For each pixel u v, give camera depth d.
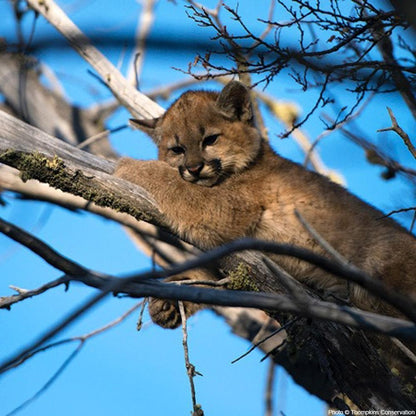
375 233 11.56
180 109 12.68
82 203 12.63
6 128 10.98
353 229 11.52
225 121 12.34
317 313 6.18
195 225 11.58
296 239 11.64
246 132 12.31
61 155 11.34
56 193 12.66
